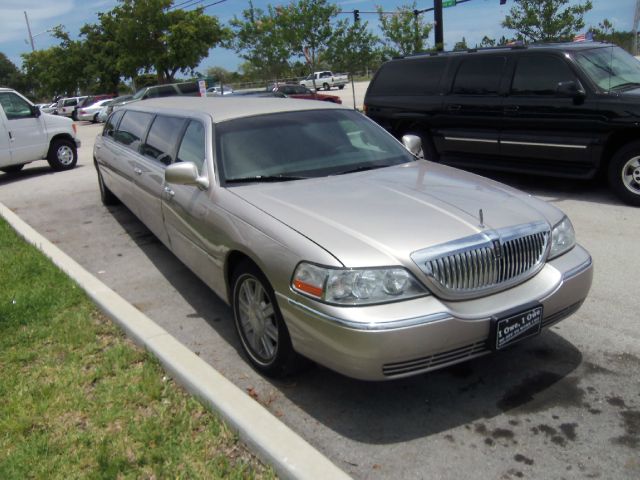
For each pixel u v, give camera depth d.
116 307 4.44
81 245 7.00
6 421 3.16
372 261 2.98
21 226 7.48
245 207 3.70
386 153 4.70
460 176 4.20
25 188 11.56
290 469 2.61
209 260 4.11
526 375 3.57
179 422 3.10
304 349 3.17
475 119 8.56
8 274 5.52
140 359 3.78
